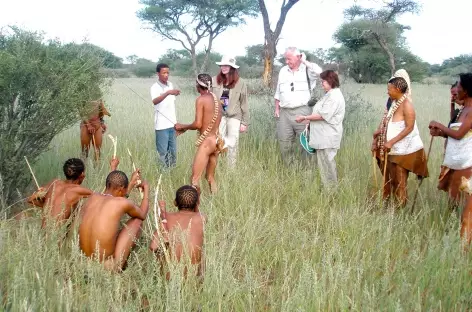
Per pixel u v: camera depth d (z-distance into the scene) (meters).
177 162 8.72
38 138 6.54
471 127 6.07
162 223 5.01
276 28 26.67
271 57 26.86
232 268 5.07
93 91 6.82
